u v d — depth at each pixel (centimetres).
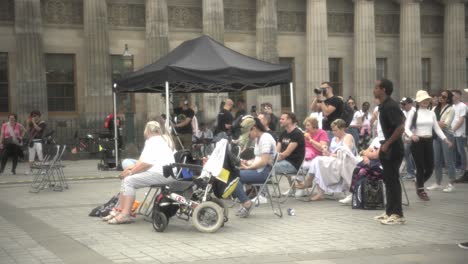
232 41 3003
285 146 1195
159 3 2709
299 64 3150
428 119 1218
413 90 3247
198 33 2936
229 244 805
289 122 1180
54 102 2659
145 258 723
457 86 3391
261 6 2959
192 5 2922
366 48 3153
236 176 965
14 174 1842
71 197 1314
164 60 1402
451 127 1423
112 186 1530
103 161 2133
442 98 1477
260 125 1073
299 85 3155
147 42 2722
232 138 1667
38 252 760
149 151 974
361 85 3153
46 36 2628
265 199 1204
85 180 1688
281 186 1512
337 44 3238
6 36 2539
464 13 3434
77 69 2688
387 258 715
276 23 2994
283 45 3117
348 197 1202
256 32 3017
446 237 844
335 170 1209
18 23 2472
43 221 1002
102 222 994
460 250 760
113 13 2759
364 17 3150
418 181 1223
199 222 900
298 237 850
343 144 1234
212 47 1377
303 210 1113
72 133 2636
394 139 926
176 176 1018
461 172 1691
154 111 2764
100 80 2581
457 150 1673
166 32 2725
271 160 1065
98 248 783
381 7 3334
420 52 3262
